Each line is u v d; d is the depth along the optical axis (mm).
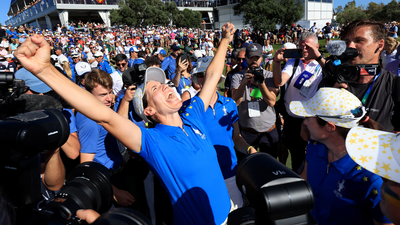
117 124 1310
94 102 1229
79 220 1037
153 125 1803
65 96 1167
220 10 43156
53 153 1646
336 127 1423
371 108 2035
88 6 35000
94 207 1203
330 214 1519
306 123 1571
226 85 4488
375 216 1322
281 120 3488
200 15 42031
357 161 1113
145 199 2480
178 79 3857
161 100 1503
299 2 28938
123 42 20734
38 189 1218
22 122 1078
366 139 1142
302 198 905
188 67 4125
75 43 20984
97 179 1271
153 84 1552
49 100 1897
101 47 16922
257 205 932
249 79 2941
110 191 1314
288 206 893
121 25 35188
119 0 37281
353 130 1211
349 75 1949
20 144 1012
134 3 36094
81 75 4008
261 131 3121
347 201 1422
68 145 2061
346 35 2236
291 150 3180
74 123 2199
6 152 1028
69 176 1360
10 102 1583
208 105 2043
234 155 2270
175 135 1494
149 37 25719
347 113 1395
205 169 1502
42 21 41562
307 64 2932
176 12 40500
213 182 1536
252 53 2975
